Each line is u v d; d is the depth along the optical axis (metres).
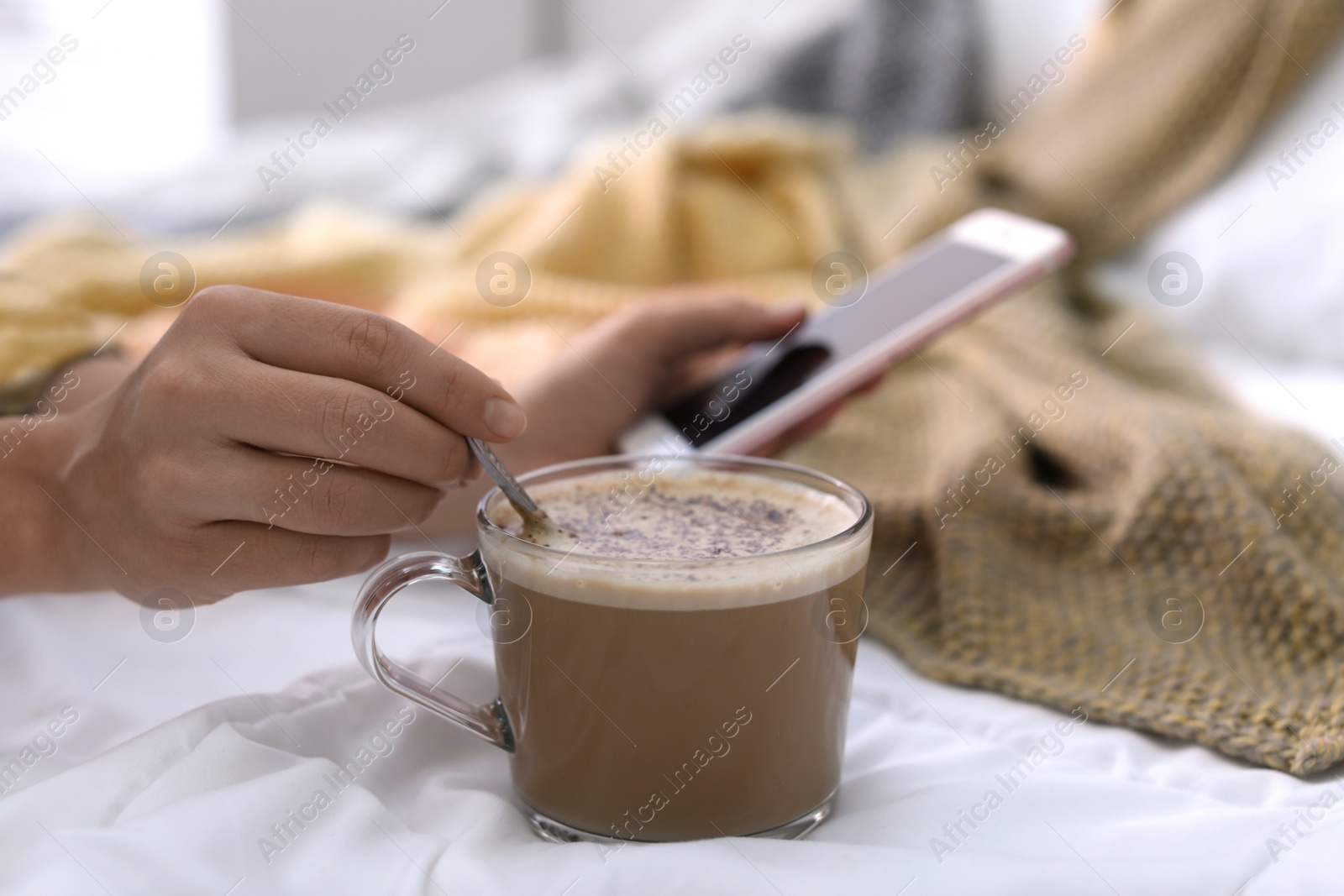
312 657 0.60
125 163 1.92
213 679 0.59
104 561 0.54
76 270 0.84
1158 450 0.64
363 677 0.57
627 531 0.53
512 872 0.49
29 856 0.48
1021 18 1.15
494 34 2.12
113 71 1.90
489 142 1.26
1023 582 0.63
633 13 2.02
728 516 0.54
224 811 0.49
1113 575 0.63
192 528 0.53
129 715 0.57
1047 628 0.61
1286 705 0.56
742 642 0.50
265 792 0.50
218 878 0.48
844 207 0.99
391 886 0.49
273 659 0.60
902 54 1.18
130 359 0.69
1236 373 0.81
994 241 0.69
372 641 0.52
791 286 0.83
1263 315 0.83
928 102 1.14
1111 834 0.51
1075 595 0.63
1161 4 0.97
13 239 1.02
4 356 0.65
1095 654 0.59
